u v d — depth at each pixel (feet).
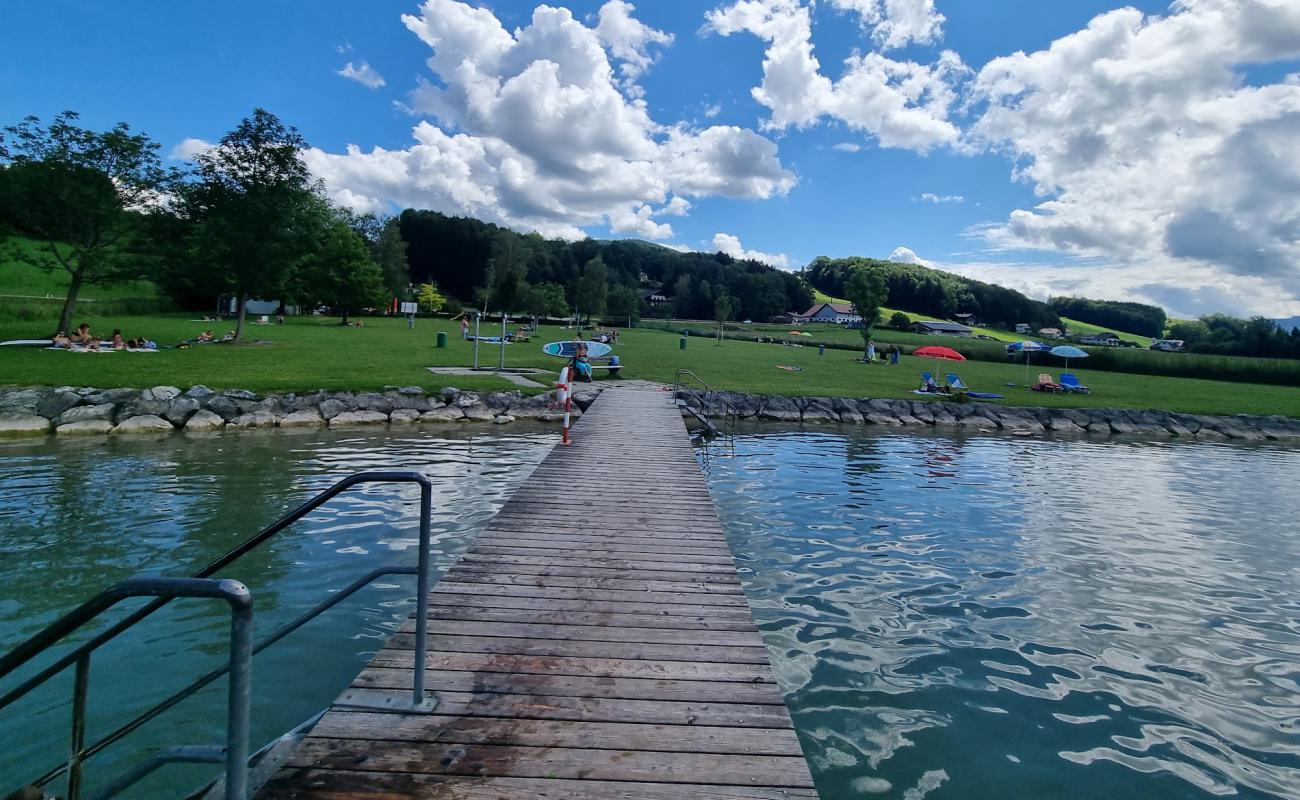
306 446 44.73
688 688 12.21
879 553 26.22
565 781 9.45
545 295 251.80
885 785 12.17
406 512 28.96
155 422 49.06
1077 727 14.38
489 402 63.46
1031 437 67.31
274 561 22.38
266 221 90.68
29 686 7.25
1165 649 18.47
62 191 75.77
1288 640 19.26
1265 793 12.39
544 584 17.42
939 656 17.49
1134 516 34.47
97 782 11.33
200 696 14.07
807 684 15.76
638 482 30.09
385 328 153.07
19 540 23.36
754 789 9.46
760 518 30.89
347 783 9.23
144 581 6.14
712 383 85.35
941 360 148.46
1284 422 77.56
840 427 67.82
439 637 14.06
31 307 109.81
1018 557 26.50
